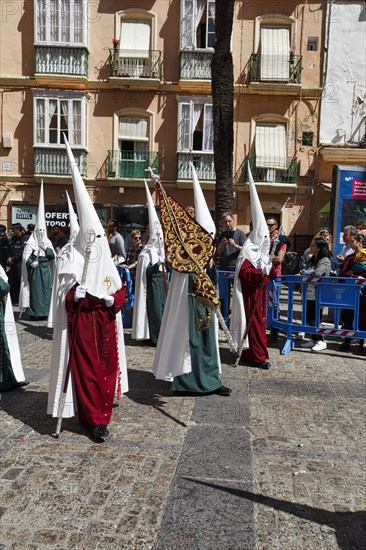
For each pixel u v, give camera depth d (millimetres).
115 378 4449
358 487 3557
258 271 6281
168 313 5250
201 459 3928
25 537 2949
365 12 18938
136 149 19922
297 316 9883
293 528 3068
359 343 7633
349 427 4609
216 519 3143
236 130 19562
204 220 5598
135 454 4000
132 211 19859
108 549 2852
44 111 19266
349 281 7246
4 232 12672
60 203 19703
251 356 6543
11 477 3619
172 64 19438
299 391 5594
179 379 5340
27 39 19328
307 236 19312
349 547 2902
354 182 12000
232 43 19281
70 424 4598
